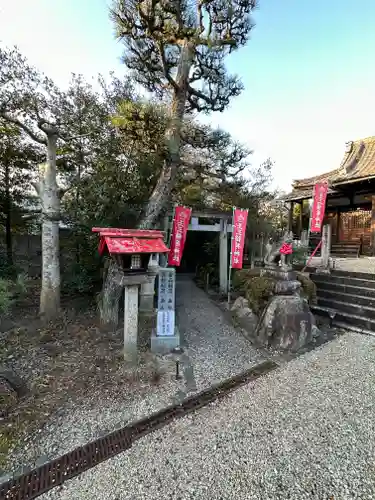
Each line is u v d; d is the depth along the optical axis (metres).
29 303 5.40
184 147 6.61
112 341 4.00
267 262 5.14
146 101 4.04
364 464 1.84
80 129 5.48
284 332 3.95
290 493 1.68
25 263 6.36
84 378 3.05
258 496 1.67
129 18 3.72
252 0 4.09
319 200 6.13
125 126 4.23
